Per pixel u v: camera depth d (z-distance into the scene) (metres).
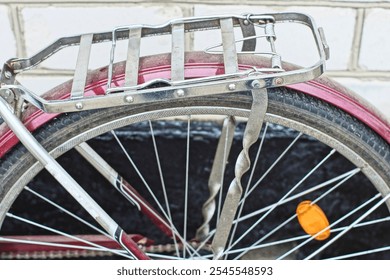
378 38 1.49
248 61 1.07
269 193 1.63
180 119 1.57
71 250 1.39
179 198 1.64
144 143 1.57
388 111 1.58
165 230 1.43
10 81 1.08
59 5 1.45
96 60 1.52
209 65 1.06
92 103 0.97
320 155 1.58
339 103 1.08
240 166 1.08
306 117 1.08
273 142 1.57
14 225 1.62
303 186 1.62
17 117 1.02
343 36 1.49
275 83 0.96
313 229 1.31
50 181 1.59
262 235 1.66
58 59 1.51
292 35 1.49
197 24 1.11
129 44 1.06
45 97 1.07
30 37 1.49
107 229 1.09
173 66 1.01
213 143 1.57
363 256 1.67
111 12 1.46
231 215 1.14
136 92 0.96
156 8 1.46
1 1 1.44
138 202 1.39
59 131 1.07
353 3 1.45
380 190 1.16
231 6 1.46
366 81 1.55
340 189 1.62
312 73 0.95
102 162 1.33
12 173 1.10
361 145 1.11
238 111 1.07
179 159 1.59
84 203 1.07
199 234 1.43
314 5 1.46
